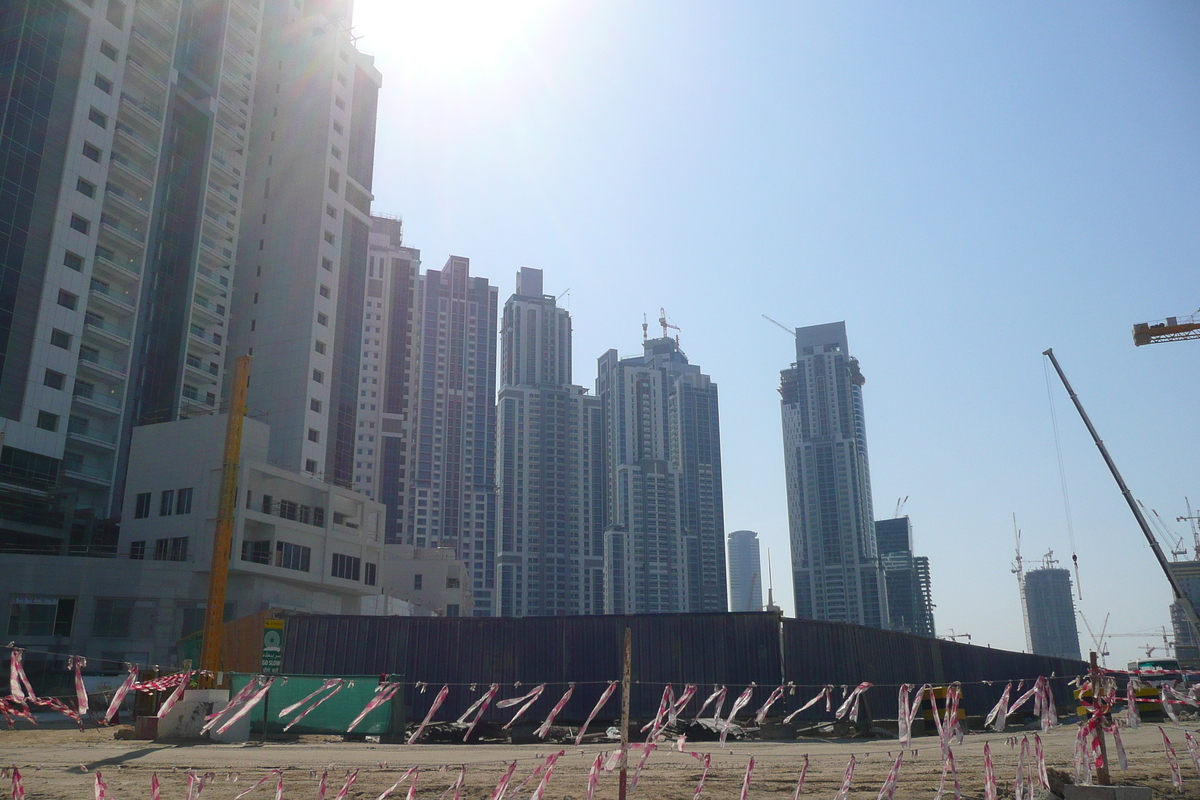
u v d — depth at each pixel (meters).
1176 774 14.41
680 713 35.47
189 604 71.25
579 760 21.52
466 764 20.09
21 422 77.19
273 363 103.06
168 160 99.44
